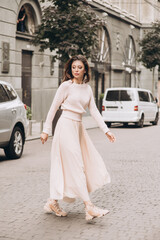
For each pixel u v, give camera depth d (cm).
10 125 1041
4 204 625
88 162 550
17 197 668
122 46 3691
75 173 528
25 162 1028
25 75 2202
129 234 490
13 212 581
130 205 626
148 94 2359
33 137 1564
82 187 526
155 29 3553
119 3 3672
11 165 980
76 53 1756
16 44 2081
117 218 556
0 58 1914
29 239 471
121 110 2164
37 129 1898
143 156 1141
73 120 541
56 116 1625
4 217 557
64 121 539
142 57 3544
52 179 536
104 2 3259
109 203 638
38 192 702
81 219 550
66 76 554
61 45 1767
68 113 541
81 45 1777
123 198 671
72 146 530
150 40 3522
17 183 775
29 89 2247
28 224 526
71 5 1805
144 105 2250
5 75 1959
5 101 1045
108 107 2192
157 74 4394
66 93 543
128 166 976
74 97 539
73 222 536
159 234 491
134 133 1853
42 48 1834
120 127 2242
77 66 539
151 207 615
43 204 625
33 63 2261
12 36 2000
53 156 539
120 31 3625
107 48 3359
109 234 490
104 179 546
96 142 1477
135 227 518
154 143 1456
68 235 485
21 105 1120
